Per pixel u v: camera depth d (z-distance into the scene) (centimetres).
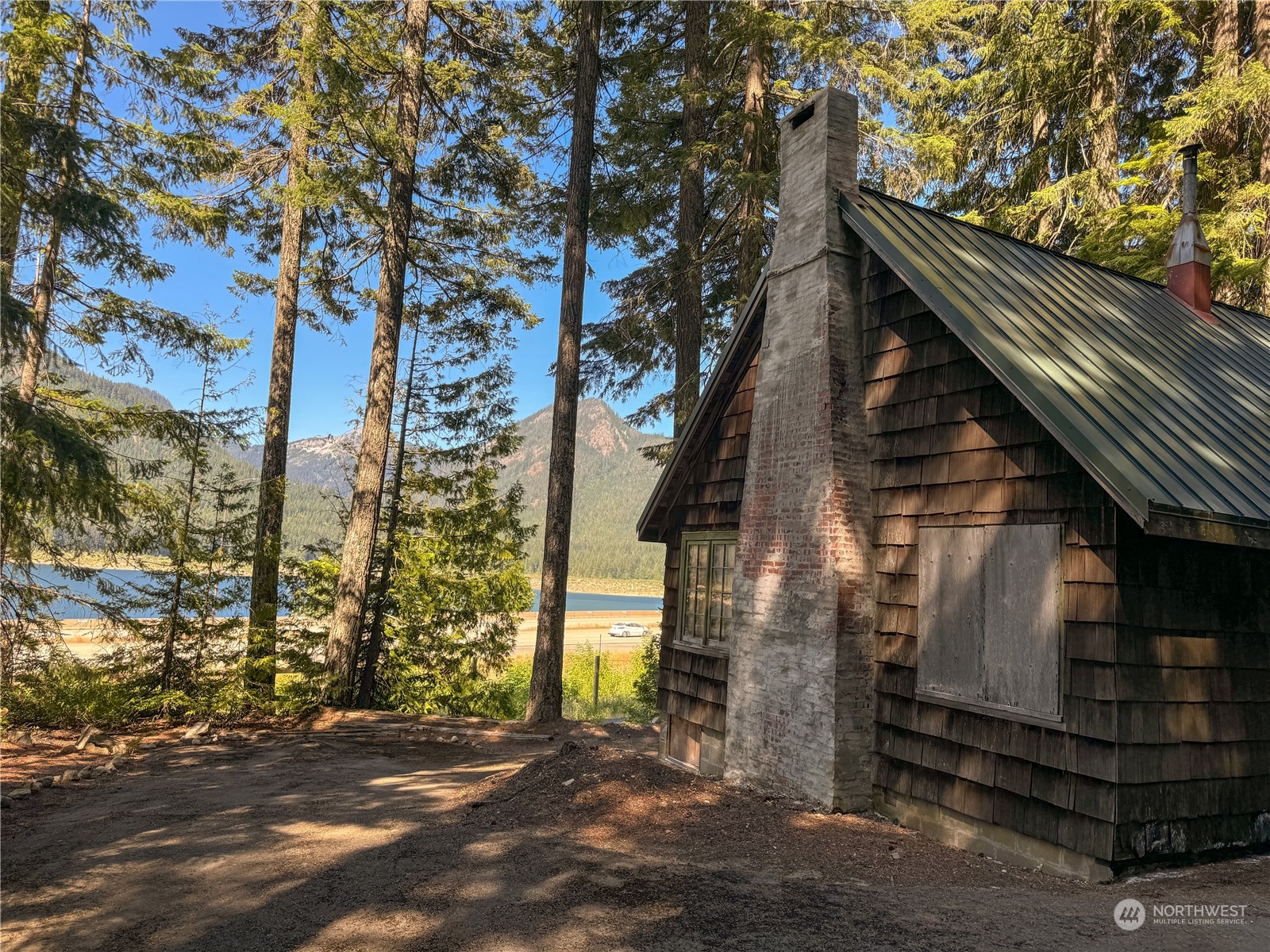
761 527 865
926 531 708
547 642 1484
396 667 1769
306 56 1240
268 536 1505
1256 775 601
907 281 715
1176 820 558
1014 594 614
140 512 1196
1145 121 1772
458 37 1656
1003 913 472
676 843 626
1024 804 593
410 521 1847
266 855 614
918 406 729
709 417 1022
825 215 820
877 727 744
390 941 446
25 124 898
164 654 1338
